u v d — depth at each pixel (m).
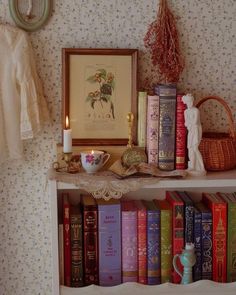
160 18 1.60
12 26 1.59
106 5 1.62
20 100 1.59
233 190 1.73
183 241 1.58
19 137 1.61
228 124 1.71
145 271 1.59
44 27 1.62
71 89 1.62
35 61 1.63
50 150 1.68
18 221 1.72
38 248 1.75
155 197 1.73
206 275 1.60
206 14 1.65
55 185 1.46
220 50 1.67
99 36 1.63
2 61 1.57
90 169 1.51
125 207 1.60
